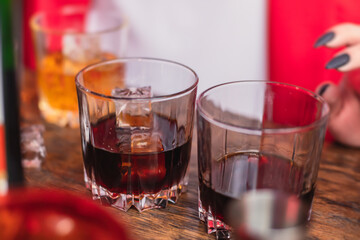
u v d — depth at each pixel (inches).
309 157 15.7
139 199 17.4
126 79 19.3
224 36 36.6
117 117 17.0
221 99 17.3
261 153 16.1
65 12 28.4
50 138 21.7
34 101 24.0
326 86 24.3
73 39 23.8
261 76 37.7
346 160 20.5
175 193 17.9
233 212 15.7
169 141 17.4
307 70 33.3
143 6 36.9
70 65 23.2
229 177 15.8
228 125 15.5
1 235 12.2
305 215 16.3
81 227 12.2
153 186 17.4
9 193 12.3
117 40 24.9
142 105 17.1
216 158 16.0
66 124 22.7
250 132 15.4
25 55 34.0
